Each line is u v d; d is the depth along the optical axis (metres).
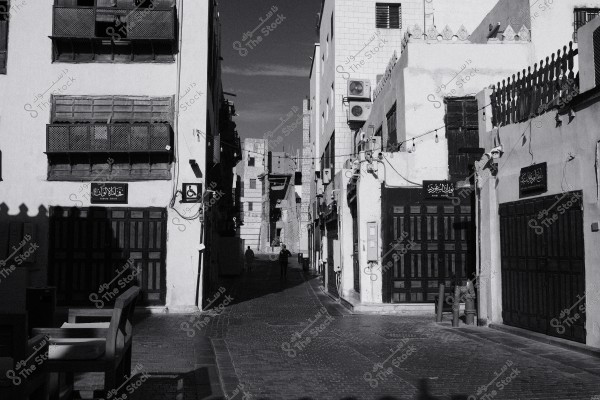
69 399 5.80
